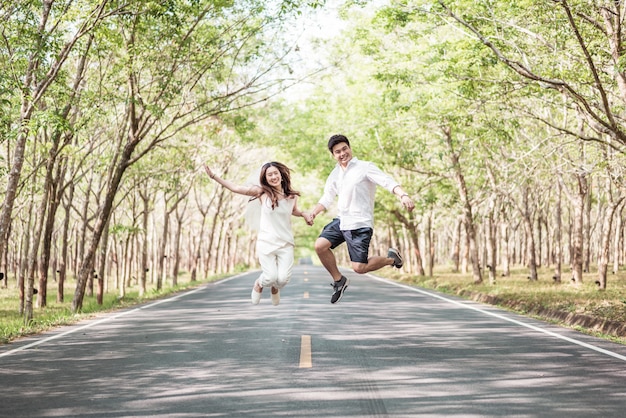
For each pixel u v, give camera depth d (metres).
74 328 12.33
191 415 5.65
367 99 26.94
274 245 6.34
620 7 13.09
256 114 29.22
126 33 17.52
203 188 42.62
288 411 5.75
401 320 12.98
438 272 43.59
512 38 14.91
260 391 6.55
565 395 6.35
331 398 6.23
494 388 6.66
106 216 18.33
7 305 22.50
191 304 18.06
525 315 14.30
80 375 7.50
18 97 14.98
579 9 13.03
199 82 20.84
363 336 10.55
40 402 6.18
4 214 12.98
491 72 17.81
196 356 8.73
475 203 30.83
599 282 22.02
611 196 22.03
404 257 49.91
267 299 18.94
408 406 5.91
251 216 6.59
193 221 52.81
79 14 12.87
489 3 13.80
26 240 22.72
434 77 18.77
